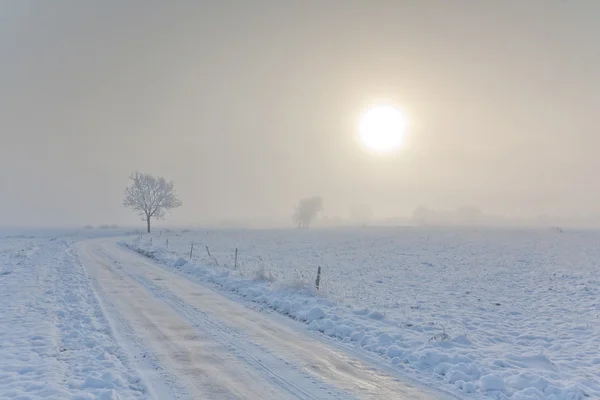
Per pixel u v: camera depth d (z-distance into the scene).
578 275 28.67
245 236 78.44
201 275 26.50
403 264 35.88
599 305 19.55
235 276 24.64
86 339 12.25
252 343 12.36
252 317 15.61
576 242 58.88
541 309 18.77
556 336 14.26
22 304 16.64
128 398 8.42
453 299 20.86
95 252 43.19
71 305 16.84
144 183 87.94
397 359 11.16
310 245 56.97
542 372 10.31
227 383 9.34
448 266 34.53
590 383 9.64
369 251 48.06
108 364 10.26
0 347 11.36
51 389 8.51
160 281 24.05
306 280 20.31
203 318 15.29
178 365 10.41
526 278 27.95
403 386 9.41
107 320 14.61
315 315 15.29
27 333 12.66
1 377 9.27
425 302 19.92
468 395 8.95
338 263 36.28
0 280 22.42
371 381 9.66
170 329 13.70
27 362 10.20
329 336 13.32
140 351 11.41
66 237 78.06
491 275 29.33
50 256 36.81
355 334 13.16
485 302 20.28
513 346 12.90
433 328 14.47
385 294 21.92
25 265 29.38
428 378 9.94
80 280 23.36
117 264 32.34
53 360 10.38
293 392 8.93
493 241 61.84
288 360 10.95
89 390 8.68
